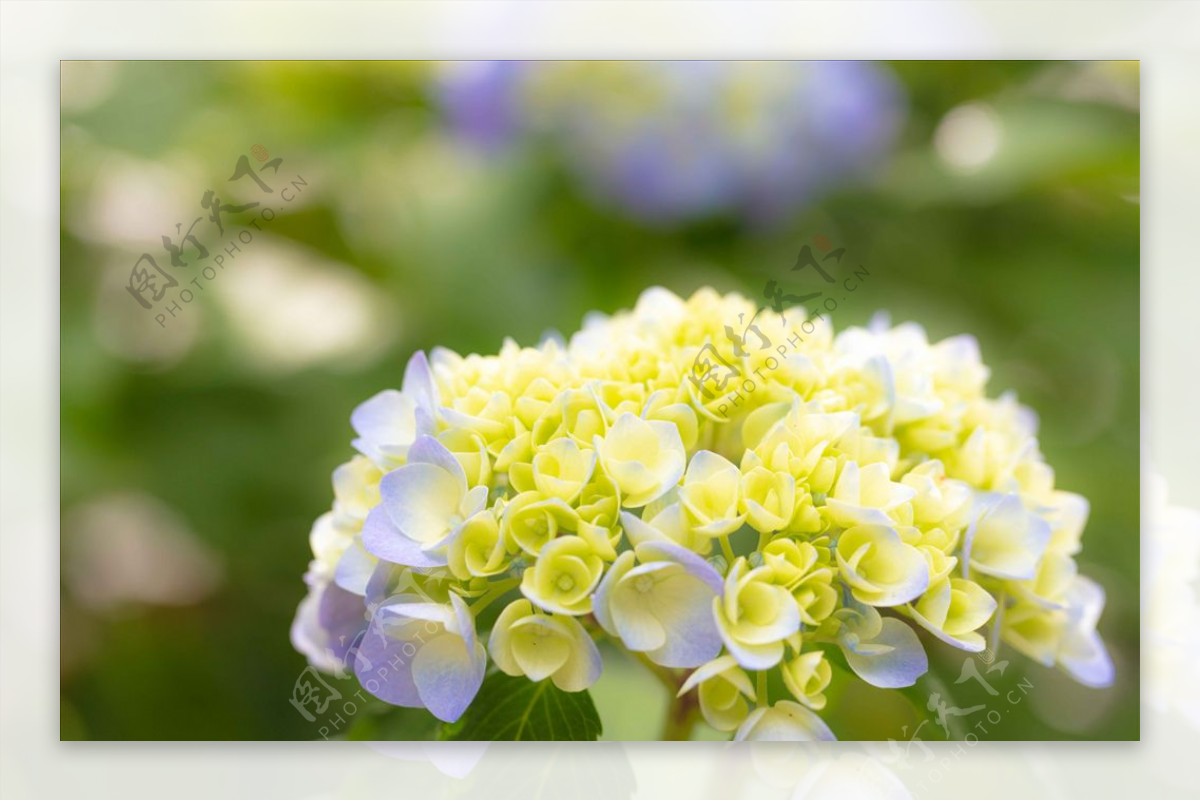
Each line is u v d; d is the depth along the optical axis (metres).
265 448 0.68
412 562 0.52
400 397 0.56
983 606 0.53
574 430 0.53
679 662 0.52
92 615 0.66
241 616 0.66
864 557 0.52
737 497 0.52
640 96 0.69
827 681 0.52
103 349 0.68
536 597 0.51
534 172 0.70
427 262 0.70
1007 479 0.56
